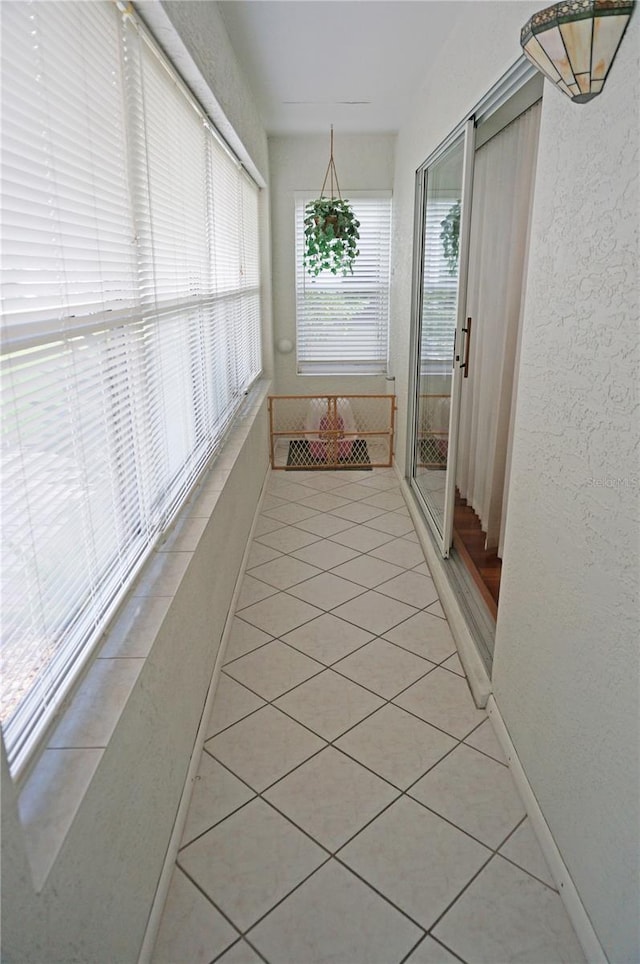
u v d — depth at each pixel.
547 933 1.38
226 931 1.39
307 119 4.30
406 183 4.21
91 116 1.28
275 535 3.62
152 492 1.74
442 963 1.33
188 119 2.21
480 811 1.70
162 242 1.85
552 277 1.46
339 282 5.32
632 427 1.09
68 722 1.12
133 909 1.23
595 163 1.22
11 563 0.93
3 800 0.73
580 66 1.14
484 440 3.33
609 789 1.21
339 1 2.37
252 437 3.60
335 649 2.47
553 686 1.50
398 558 3.31
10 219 0.95
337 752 1.92
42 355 1.03
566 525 1.40
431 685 2.25
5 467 0.91
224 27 2.54
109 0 1.38
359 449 5.16
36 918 0.80
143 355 1.61
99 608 1.33
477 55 2.21
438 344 3.45
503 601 1.91
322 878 1.51
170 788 1.55
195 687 1.89
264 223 4.81
